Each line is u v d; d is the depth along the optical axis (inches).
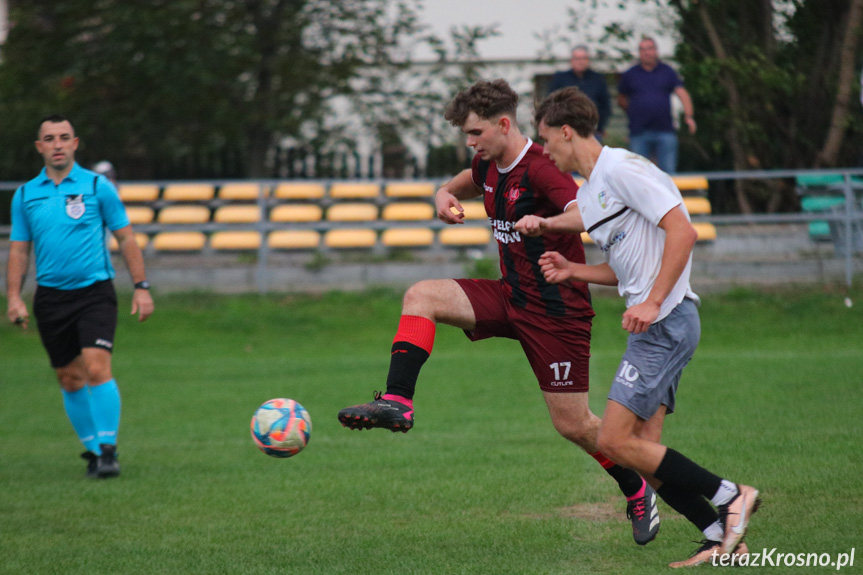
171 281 2240.4
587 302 669.9
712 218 2102.6
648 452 584.4
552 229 611.5
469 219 2283.5
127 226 977.5
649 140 1971.0
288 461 964.6
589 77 1948.8
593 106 596.1
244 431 1135.0
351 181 2281.0
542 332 665.0
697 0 2293.3
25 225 962.1
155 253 2332.7
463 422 1135.6
